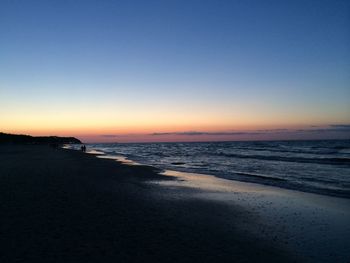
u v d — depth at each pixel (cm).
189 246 759
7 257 642
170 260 668
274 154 5116
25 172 2188
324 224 1000
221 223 989
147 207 1167
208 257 696
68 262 630
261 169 2838
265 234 885
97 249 708
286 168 2897
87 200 1238
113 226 891
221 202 1333
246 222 1011
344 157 4203
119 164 3209
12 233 793
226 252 732
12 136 16575
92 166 2905
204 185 1848
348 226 978
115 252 696
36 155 4816
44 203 1145
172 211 1123
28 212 1003
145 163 3666
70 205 1130
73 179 1869
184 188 1714
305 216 1105
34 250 685
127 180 1970
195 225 951
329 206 1273
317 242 823
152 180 2028
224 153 5825
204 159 4297
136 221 956
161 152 7000
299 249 769
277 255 726
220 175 2364
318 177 2250
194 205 1255
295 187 1781
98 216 992
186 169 2870
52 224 882
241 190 1669
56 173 2170
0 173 2098
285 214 1131
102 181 1859
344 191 1644
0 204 1109
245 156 4719
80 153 5766
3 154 5147
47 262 625
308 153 5328
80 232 820
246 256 713
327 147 8012
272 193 1582
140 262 650
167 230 881
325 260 704
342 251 759
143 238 800
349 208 1238
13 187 1495
